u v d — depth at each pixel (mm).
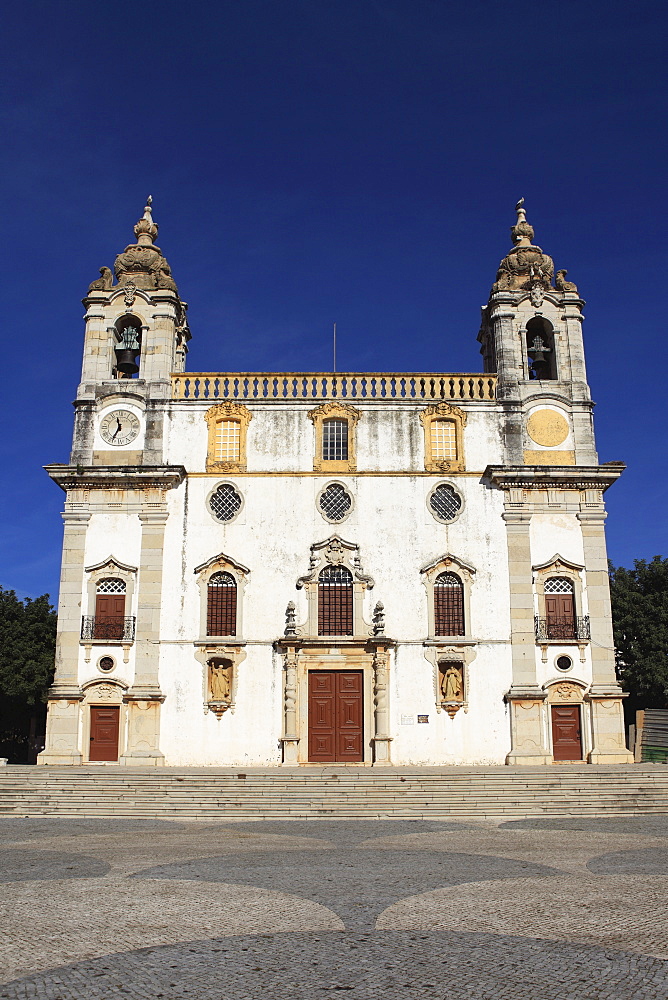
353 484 36562
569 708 34594
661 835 21641
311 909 13906
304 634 35000
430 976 10750
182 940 12281
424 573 35594
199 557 35625
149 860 18188
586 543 35969
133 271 39688
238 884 15711
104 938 12367
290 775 29125
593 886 15500
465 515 36250
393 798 26516
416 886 15539
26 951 11797
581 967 11062
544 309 39125
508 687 34531
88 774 29203
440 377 38031
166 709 34062
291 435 37125
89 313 38594
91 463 36812
